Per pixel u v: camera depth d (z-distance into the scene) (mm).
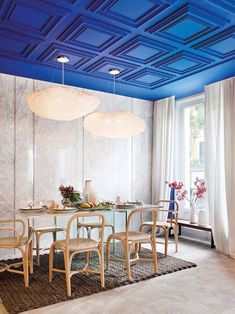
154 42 3254
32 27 2941
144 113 5656
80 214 2855
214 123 4547
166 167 5363
